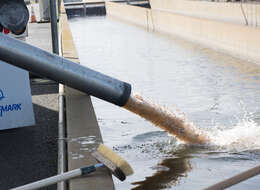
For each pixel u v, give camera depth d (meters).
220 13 39.66
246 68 16.53
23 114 6.35
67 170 4.55
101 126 8.34
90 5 52.72
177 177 5.61
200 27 24.78
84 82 5.24
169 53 20.86
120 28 35.66
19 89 6.30
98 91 5.33
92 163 4.53
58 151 5.21
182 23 28.05
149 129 7.91
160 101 10.88
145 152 6.59
